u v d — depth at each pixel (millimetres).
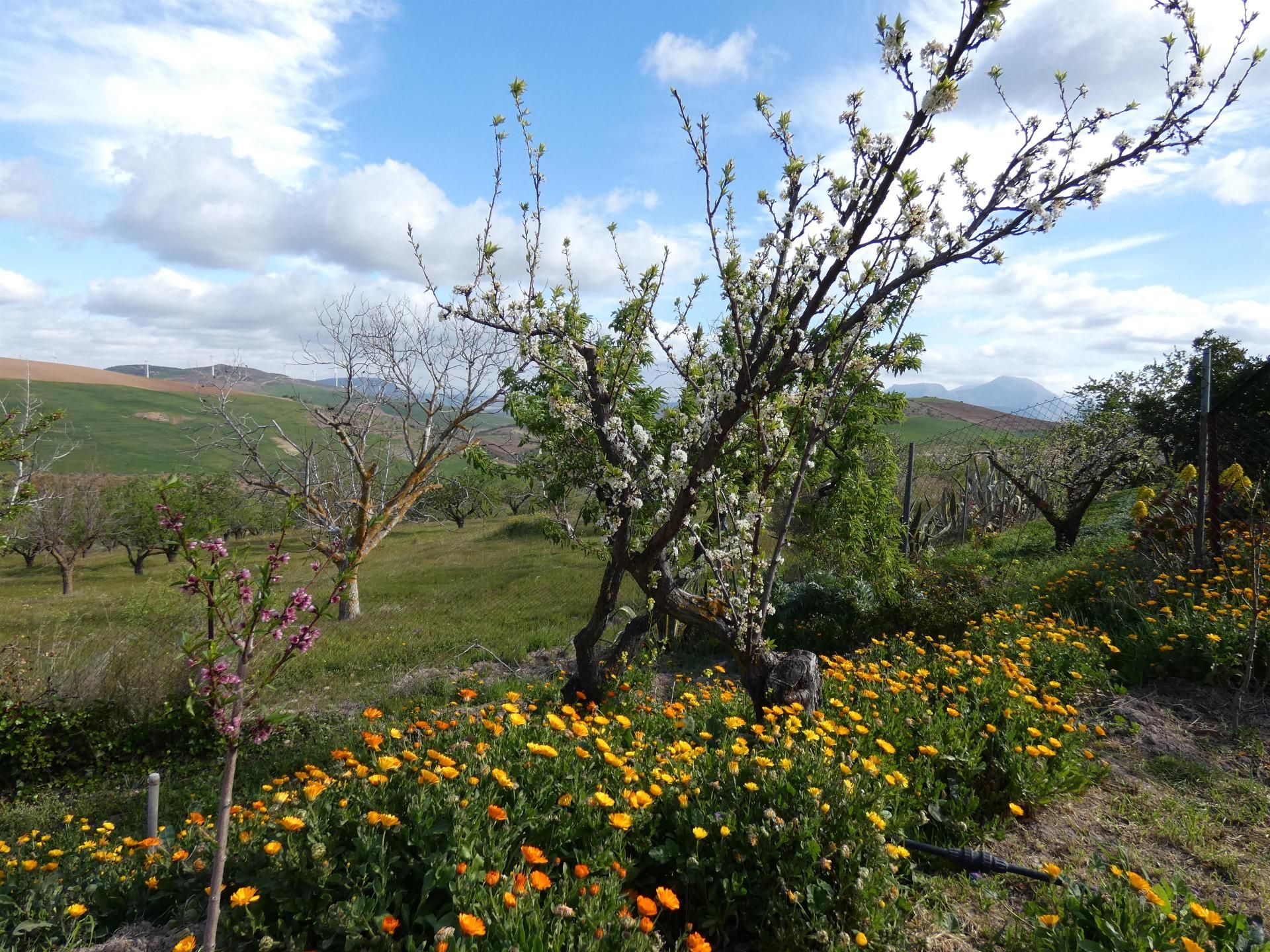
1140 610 6523
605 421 5660
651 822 2979
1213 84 3223
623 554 5457
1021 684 4766
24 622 15141
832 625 8391
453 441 8406
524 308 5363
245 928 2244
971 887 3182
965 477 17484
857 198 3887
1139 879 2570
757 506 4680
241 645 1984
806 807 2939
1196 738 4758
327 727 7344
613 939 2191
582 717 5523
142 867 2977
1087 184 3494
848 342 4312
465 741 3236
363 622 13078
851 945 2527
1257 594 4992
